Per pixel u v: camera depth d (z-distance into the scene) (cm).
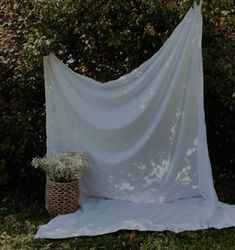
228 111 482
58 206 416
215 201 425
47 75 434
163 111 421
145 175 438
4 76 462
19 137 455
